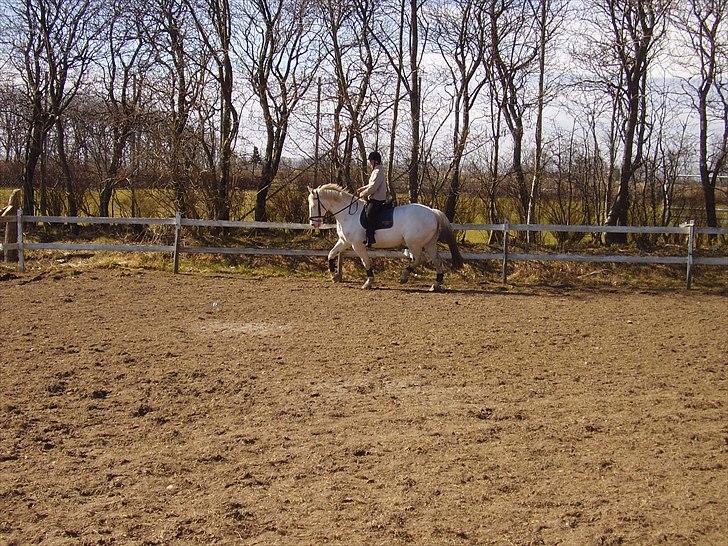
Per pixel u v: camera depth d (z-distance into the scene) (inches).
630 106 679.7
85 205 812.6
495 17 682.2
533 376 304.8
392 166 738.8
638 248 683.4
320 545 164.6
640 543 164.4
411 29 705.0
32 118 770.8
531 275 628.4
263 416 251.9
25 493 191.2
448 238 527.8
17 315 407.2
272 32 695.1
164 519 177.6
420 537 167.6
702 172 703.1
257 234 723.4
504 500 186.9
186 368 307.6
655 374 309.1
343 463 211.3
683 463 210.7
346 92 690.8
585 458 214.5
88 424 242.5
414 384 291.4
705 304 494.6
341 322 409.4
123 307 439.2
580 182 753.0
